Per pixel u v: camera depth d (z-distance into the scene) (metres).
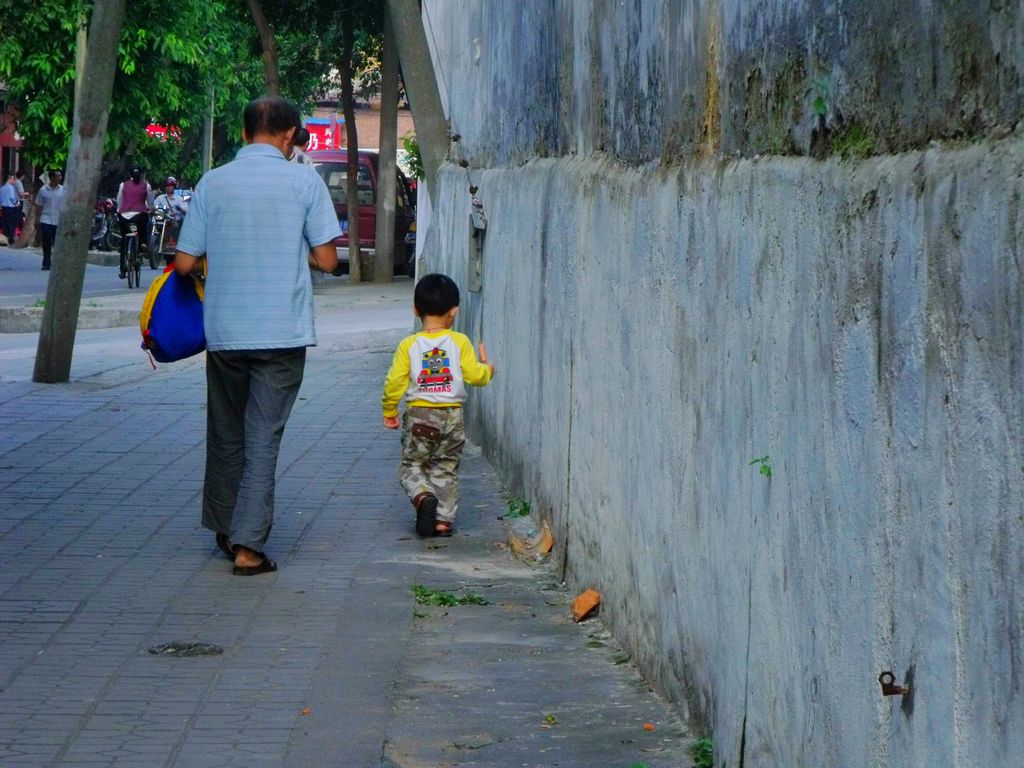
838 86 4.36
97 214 49.09
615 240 7.58
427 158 16.23
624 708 6.58
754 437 5.13
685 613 6.20
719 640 5.65
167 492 11.54
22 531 10.11
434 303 10.30
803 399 4.57
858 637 4.09
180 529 10.28
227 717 6.48
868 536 4.01
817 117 4.56
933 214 3.56
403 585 8.90
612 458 7.68
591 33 8.50
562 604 8.55
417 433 10.21
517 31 11.46
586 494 8.40
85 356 20.50
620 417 7.48
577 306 8.66
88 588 8.67
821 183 4.41
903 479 3.76
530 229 10.52
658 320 6.65
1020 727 3.16
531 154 10.89
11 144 68.00
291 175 9.13
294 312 9.02
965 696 3.41
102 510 10.83
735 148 5.52
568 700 6.73
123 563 9.29
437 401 10.21
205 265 9.34
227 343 8.96
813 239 4.48
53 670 7.12
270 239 9.00
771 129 5.06
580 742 6.13
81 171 17.27
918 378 3.66
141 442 13.76
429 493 10.18
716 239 5.64
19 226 58.75
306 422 15.15
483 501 11.37
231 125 64.62
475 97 14.20
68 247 17.33
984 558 3.31
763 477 5.02
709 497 5.77
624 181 7.39
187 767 5.86
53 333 17.44
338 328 23.22
